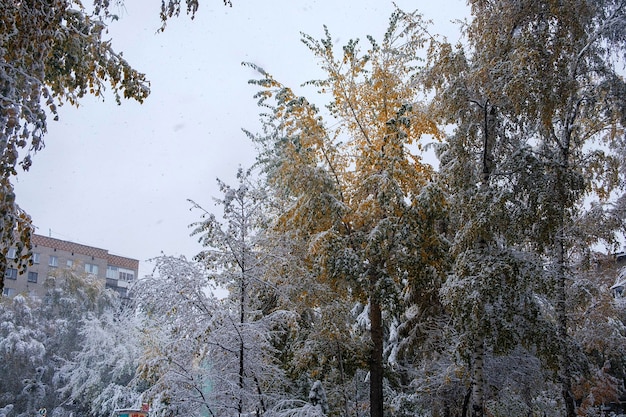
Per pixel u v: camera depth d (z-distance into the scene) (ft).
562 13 33.53
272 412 28.40
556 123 43.78
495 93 33.71
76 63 22.99
